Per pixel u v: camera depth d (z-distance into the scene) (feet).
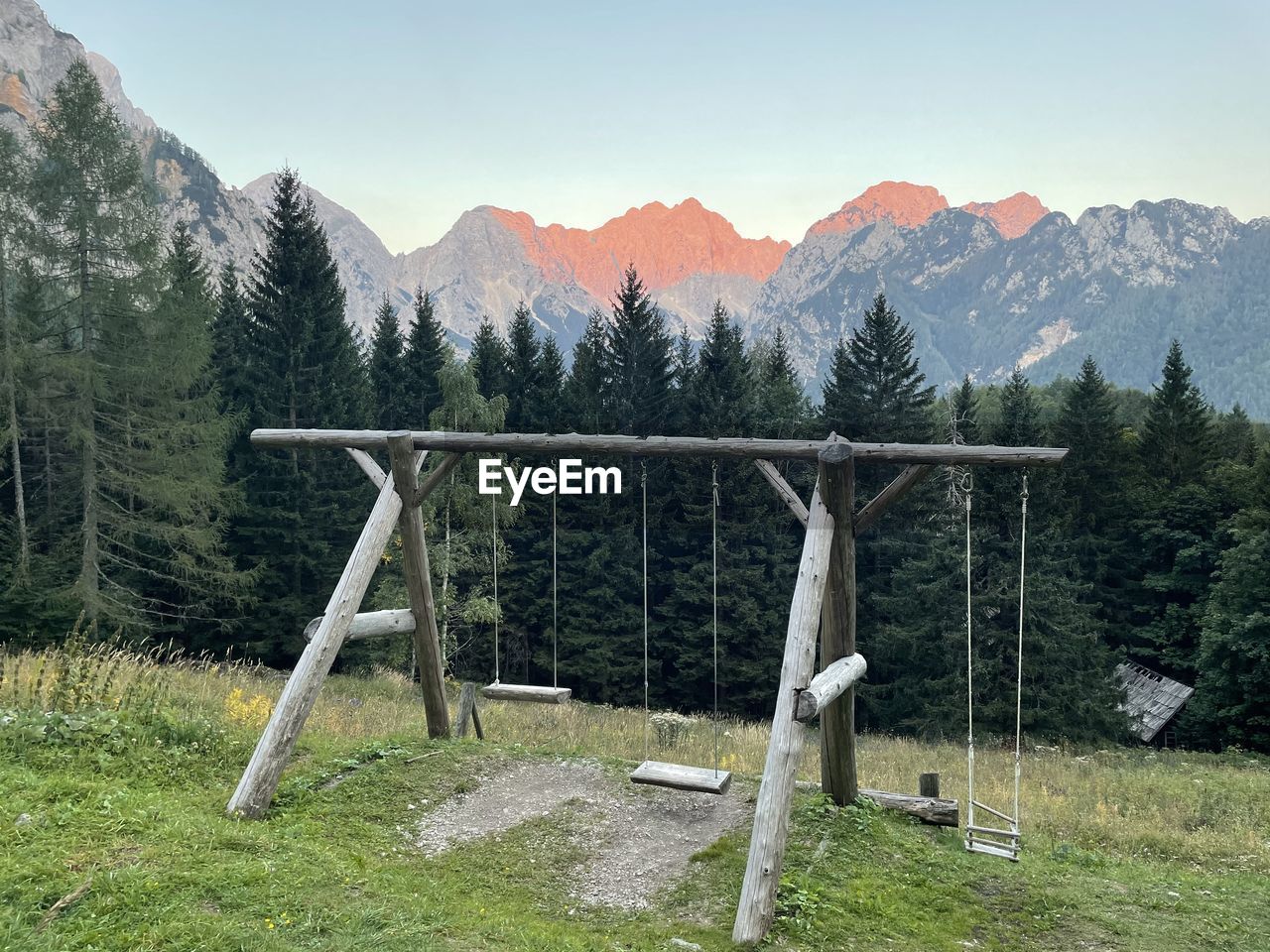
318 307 99.96
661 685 103.40
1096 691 85.92
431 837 26.76
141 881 17.69
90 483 70.49
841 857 25.67
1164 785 45.83
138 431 72.43
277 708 27.71
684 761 46.44
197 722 31.50
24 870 17.22
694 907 23.26
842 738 28.73
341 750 33.19
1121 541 118.52
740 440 28.02
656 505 107.96
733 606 100.99
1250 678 85.66
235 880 18.71
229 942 15.85
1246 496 110.22
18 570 68.59
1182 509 116.57
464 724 37.35
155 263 70.49
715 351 111.75
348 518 97.25
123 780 25.59
